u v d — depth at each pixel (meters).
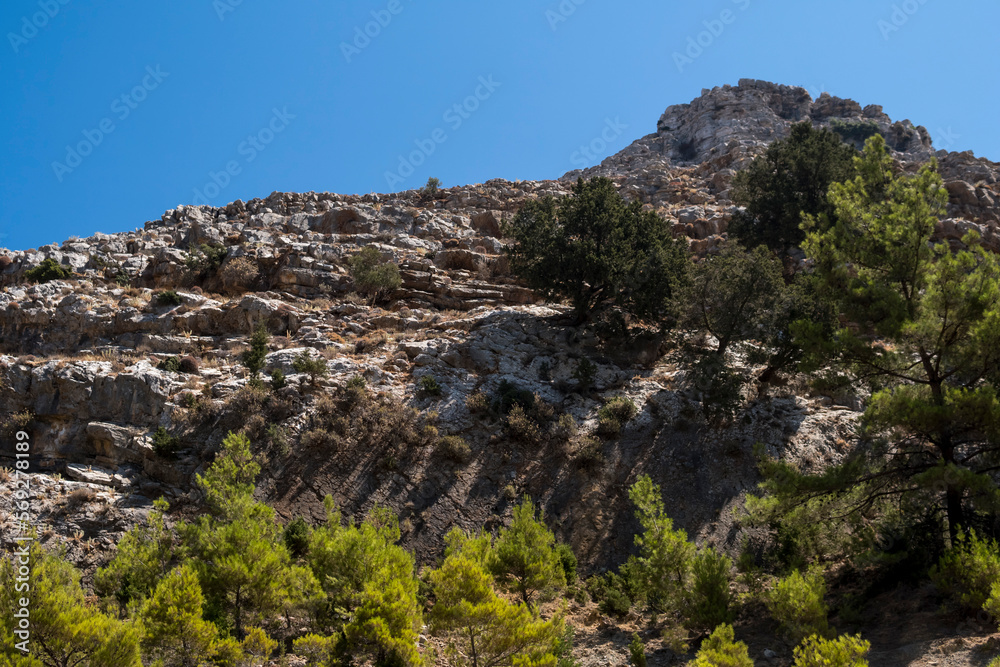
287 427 28.81
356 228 53.38
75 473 26.91
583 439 29.98
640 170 74.75
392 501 27.09
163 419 29.00
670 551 19.02
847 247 21.95
